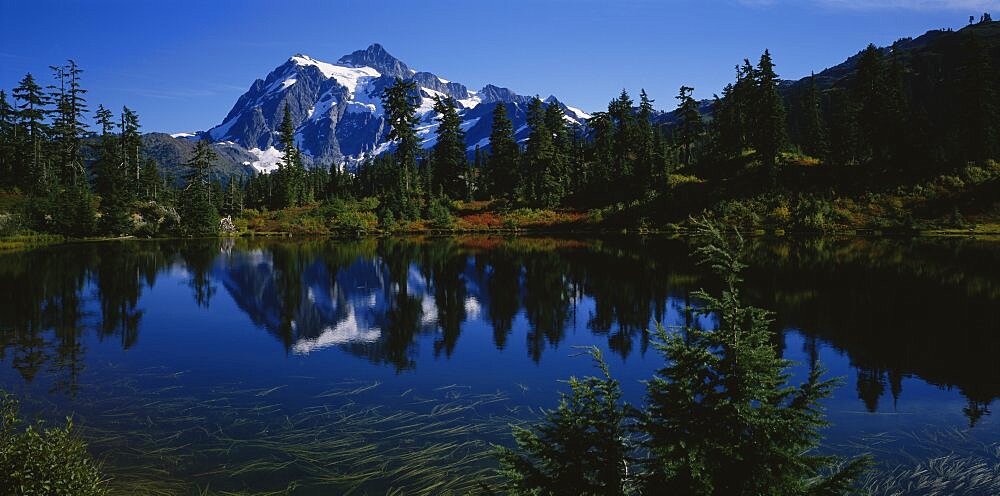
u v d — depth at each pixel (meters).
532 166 91.44
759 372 5.02
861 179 66.62
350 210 83.25
